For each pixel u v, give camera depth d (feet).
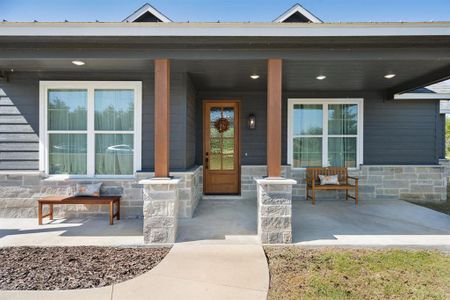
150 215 11.28
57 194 15.33
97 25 10.75
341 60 12.01
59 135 15.89
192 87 18.12
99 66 14.21
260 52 11.76
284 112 20.57
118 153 15.98
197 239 11.79
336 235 12.21
